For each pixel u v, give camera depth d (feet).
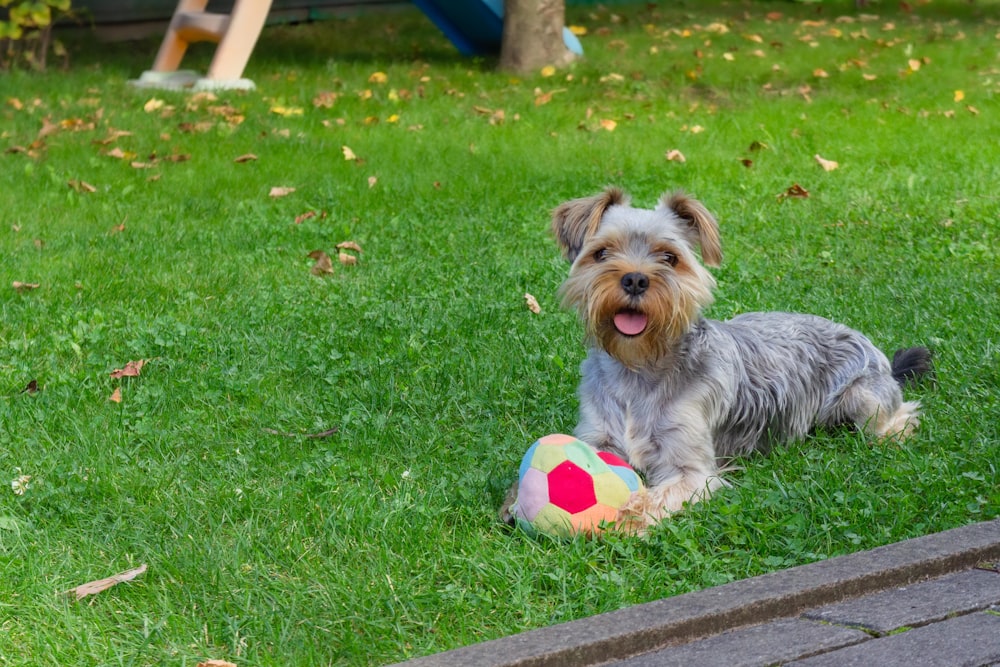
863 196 36.32
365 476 17.92
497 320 25.40
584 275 17.74
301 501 16.87
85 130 43.80
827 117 47.73
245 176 38.78
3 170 38.63
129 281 28.35
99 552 15.61
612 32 68.90
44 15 54.34
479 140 44.21
